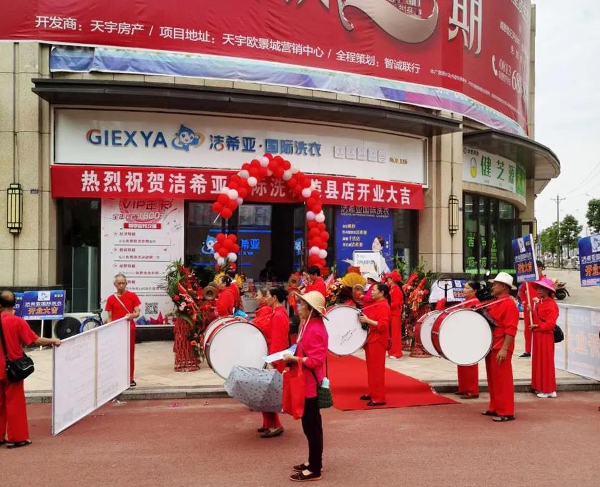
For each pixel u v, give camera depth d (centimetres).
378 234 1510
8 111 1214
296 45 1353
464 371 877
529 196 2580
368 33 1432
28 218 1215
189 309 1011
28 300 1177
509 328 747
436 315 910
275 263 1423
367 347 828
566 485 525
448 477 545
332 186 1398
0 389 644
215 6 1291
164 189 1275
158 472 559
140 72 1248
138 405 828
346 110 1311
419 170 1552
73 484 529
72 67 1231
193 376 975
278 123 1366
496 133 1617
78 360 718
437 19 1545
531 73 2509
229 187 1242
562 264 8312
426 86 1516
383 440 661
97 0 1234
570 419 757
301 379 544
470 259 1847
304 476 536
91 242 1294
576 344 974
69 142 1250
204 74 1279
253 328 791
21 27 1217
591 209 5441
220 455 611
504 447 635
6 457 604
